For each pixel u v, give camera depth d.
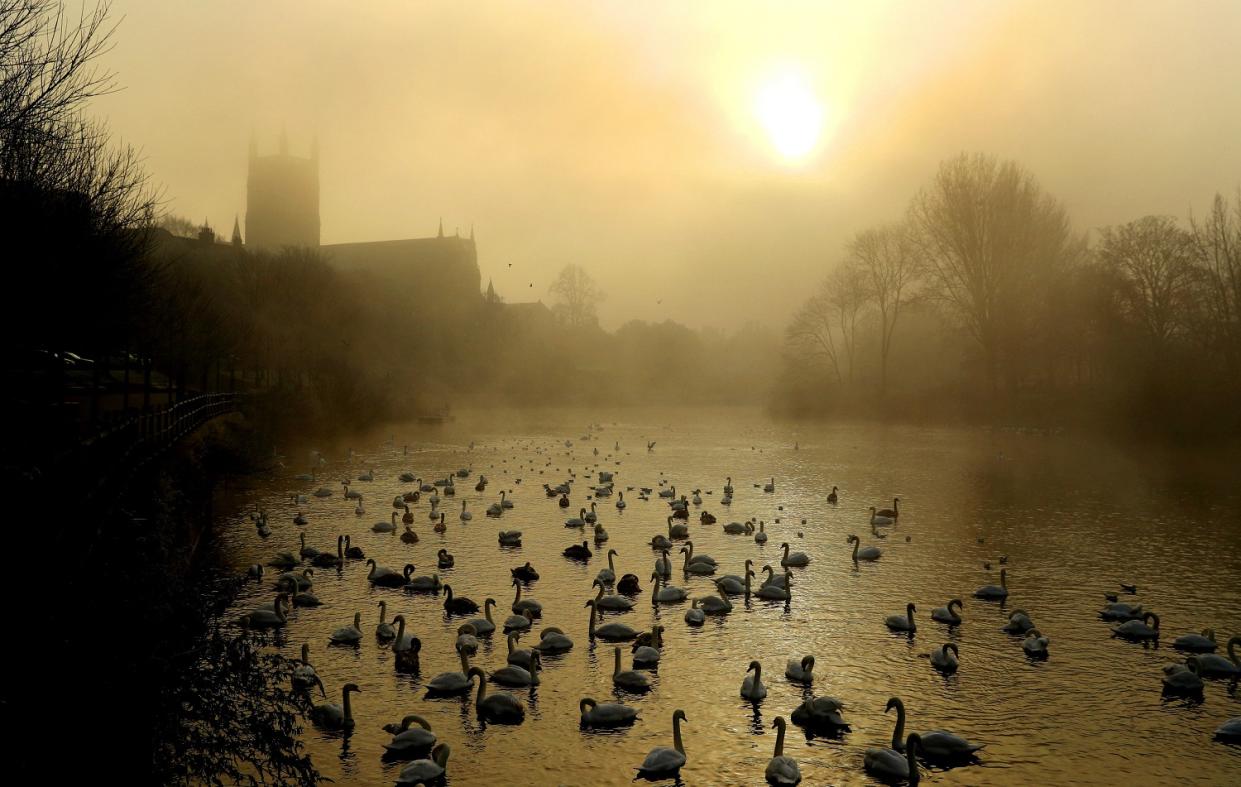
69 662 16.48
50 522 17.62
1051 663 30.22
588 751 23.53
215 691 18.97
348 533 52.09
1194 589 39.94
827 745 23.91
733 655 30.86
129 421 35.12
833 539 51.31
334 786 21.62
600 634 32.69
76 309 34.81
